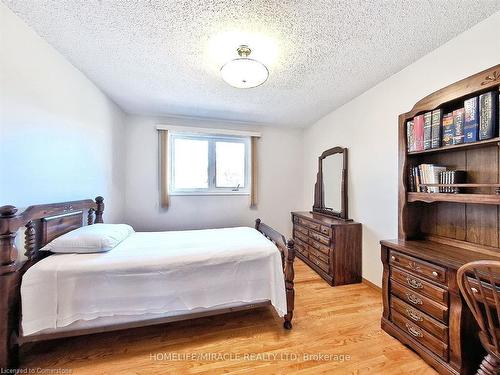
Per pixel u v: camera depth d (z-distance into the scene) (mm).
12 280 1259
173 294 1554
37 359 1433
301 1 1279
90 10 1351
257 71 1720
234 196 3635
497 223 1403
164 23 1461
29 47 1496
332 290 2408
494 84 1248
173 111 3117
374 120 2402
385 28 1515
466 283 1036
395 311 1650
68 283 1380
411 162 1814
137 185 3236
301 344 1593
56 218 1708
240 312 2010
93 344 1581
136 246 1796
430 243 1690
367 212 2520
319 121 3480
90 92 2242
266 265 1753
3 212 1210
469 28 1540
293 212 3670
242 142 3705
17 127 1418
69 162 1923
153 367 1392
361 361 1438
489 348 1014
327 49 1740
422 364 1412
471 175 1516
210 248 1750
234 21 1440
